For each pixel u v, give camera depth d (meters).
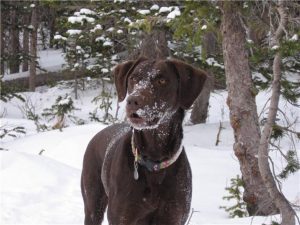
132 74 1.75
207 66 5.04
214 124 6.55
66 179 3.19
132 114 1.65
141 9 4.34
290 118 6.00
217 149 5.03
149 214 1.85
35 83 10.87
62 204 2.81
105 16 4.39
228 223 2.54
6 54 8.95
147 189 1.79
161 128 1.74
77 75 9.97
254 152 2.93
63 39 5.02
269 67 3.77
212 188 3.53
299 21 2.26
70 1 4.52
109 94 7.14
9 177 3.13
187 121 7.16
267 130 1.99
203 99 6.85
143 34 4.79
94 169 2.19
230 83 2.95
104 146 2.11
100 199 2.21
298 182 3.63
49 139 4.50
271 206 2.89
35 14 10.48
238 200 3.06
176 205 1.82
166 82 1.71
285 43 2.03
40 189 2.97
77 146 4.17
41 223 2.54
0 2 8.33
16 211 2.66
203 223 2.55
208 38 5.09
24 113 8.62
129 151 1.82
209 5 2.62
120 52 6.50
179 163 1.82
